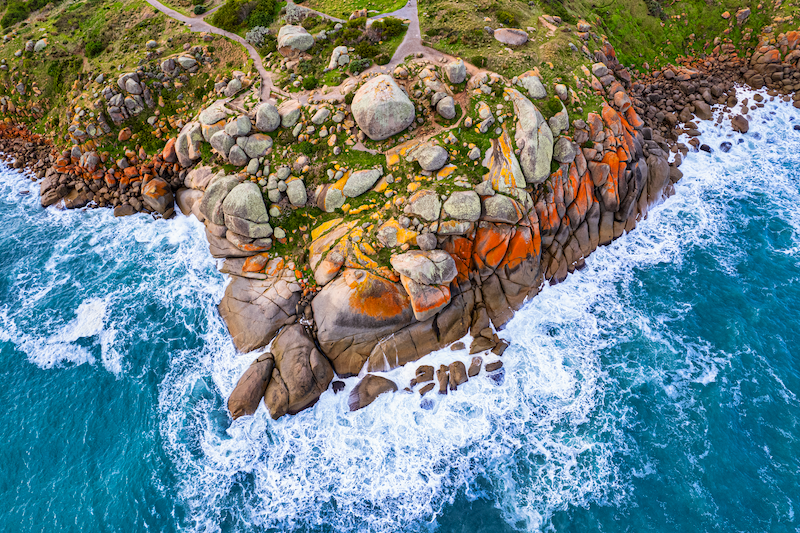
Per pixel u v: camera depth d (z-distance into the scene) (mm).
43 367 30672
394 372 30953
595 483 25719
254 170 35469
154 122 40344
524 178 33750
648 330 32656
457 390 30328
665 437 27094
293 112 36781
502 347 31688
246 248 34562
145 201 39969
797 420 26859
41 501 25016
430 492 26094
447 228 31359
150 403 29266
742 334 31266
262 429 28562
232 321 32875
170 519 24734
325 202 34344
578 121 35969
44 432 27688
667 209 40281
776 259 35969
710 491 24656
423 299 29656
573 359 31516
